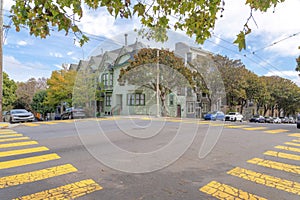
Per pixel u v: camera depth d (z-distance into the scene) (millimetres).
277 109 38125
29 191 2512
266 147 4977
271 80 31984
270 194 2445
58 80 18484
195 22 2461
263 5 1981
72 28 1997
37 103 29016
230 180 2879
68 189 2570
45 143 5223
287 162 3738
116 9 1999
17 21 1978
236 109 27219
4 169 3279
